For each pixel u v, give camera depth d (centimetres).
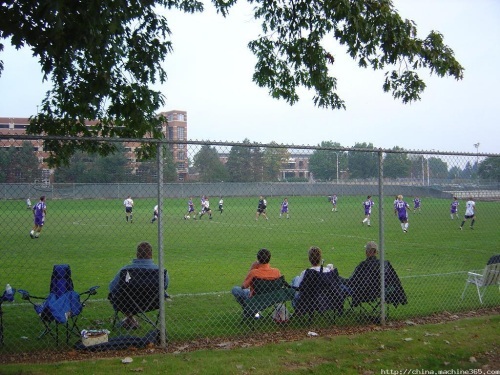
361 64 1034
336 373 498
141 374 485
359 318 728
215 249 1684
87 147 785
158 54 923
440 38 1005
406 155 875
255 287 686
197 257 1491
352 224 2673
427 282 1044
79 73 834
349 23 951
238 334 655
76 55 797
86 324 712
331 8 923
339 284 712
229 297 915
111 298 647
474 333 637
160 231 595
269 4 1116
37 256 1487
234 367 509
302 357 544
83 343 573
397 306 796
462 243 1812
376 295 718
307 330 673
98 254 1538
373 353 559
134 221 2062
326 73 1174
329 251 1619
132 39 898
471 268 1242
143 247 664
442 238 1989
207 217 3083
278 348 577
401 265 1290
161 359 534
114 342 583
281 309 703
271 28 1154
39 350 586
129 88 847
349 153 836
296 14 1104
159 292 595
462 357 547
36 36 681
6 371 484
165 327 650
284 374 493
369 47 1007
